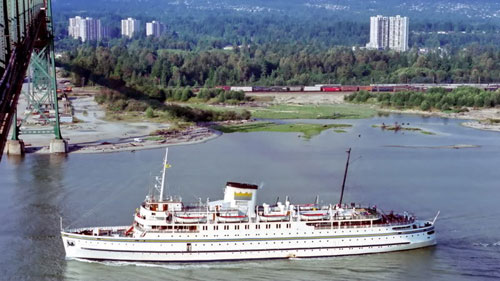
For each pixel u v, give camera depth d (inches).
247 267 5506.9
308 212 5664.4
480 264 5536.4
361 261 5615.2
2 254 5649.6
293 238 5580.7
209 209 5625.0
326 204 6983.3
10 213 6737.2
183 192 7524.6
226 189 5708.7
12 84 3484.3
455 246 5910.4
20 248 5792.3
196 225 5482.3
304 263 5570.9
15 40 4163.4
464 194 7598.4
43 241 5954.7
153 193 7470.5
